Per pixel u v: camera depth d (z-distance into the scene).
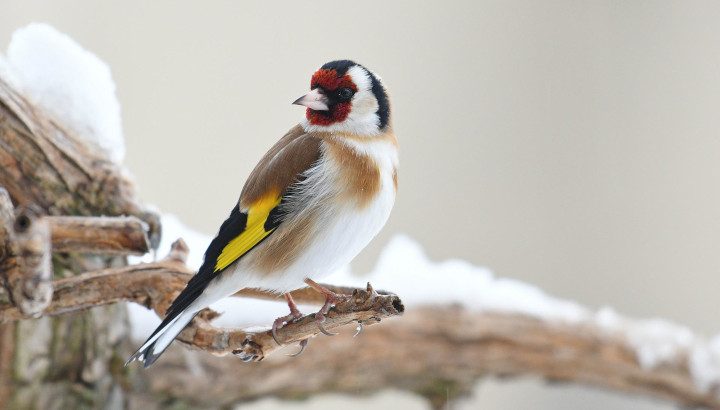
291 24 3.63
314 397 3.13
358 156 3.03
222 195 3.34
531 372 3.14
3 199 2.99
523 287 3.14
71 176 3.05
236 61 3.54
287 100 3.53
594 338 3.13
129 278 3.02
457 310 3.12
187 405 3.10
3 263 2.99
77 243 3.02
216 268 3.01
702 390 3.13
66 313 3.03
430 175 3.52
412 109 3.61
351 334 3.11
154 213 3.06
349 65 3.04
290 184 3.02
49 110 3.06
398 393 3.14
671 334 3.14
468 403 3.15
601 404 3.22
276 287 3.03
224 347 3.01
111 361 3.08
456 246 3.41
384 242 3.37
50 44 3.06
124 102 3.41
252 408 3.19
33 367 3.06
